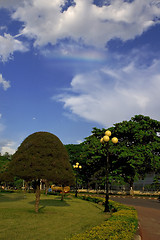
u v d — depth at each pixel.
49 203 19.58
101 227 7.01
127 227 7.26
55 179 12.01
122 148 35.38
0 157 45.47
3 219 10.18
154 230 9.15
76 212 14.08
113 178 36.84
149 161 35.75
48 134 13.02
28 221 10.00
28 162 11.91
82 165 45.59
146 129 37.00
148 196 35.88
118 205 15.64
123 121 38.66
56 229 8.54
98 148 38.06
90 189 52.16
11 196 27.14
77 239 5.37
